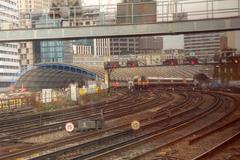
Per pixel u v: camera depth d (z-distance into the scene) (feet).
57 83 319.27
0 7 556.92
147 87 311.27
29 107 139.33
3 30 97.96
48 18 104.42
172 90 263.70
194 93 220.23
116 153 55.62
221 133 73.20
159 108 130.82
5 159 52.90
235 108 120.37
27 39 97.35
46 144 63.77
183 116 103.91
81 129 79.92
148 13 94.02
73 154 56.18
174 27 92.32
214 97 178.70
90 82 255.91
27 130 81.92
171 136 71.41
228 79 321.52
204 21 90.58
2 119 103.14
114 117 105.81
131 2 95.91
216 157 52.08
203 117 99.86
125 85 323.16
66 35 96.17
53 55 635.66
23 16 106.11
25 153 56.90
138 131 77.56
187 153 55.93
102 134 76.23
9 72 591.37
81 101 162.91
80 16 103.30
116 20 96.63
